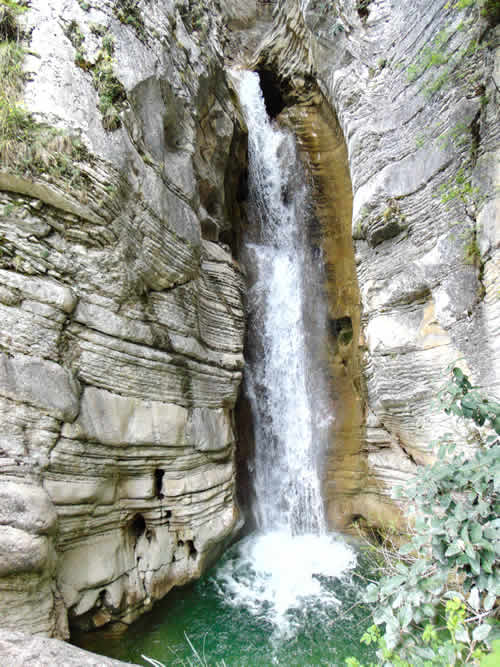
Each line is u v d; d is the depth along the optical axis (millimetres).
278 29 10625
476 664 2043
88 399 3635
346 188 8312
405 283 5340
